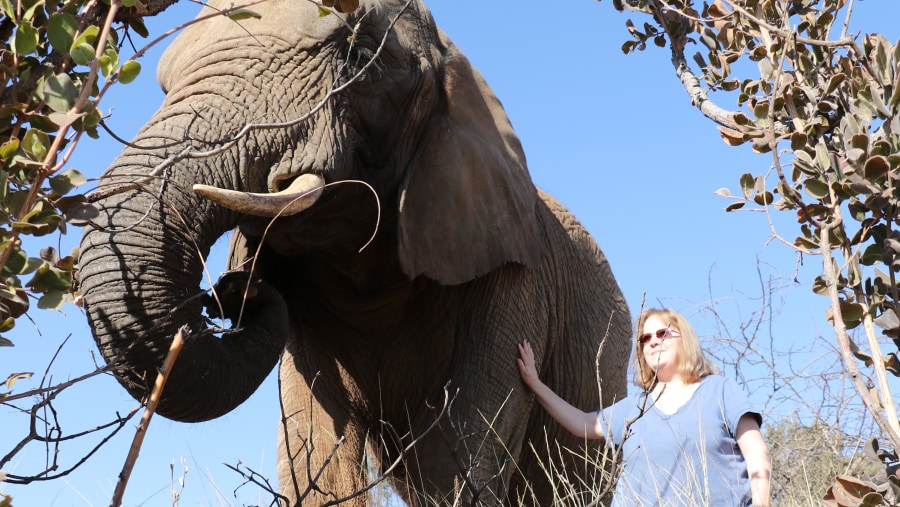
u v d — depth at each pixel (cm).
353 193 557
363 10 552
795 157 417
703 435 466
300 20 535
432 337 616
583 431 568
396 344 623
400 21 583
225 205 444
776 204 433
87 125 290
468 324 609
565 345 712
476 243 591
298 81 524
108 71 290
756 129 450
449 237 583
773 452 662
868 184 390
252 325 491
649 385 502
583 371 726
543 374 693
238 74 512
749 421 465
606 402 756
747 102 489
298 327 631
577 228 760
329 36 538
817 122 430
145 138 469
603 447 739
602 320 755
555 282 696
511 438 602
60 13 289
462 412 586
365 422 636
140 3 322
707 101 561
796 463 650
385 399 633
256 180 497
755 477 454
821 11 485
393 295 611
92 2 299
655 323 493
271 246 590
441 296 613
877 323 392
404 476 633
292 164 508
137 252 432
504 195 610
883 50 403
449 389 597
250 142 496
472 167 599
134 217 437
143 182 333
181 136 476
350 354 631
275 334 493
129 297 425
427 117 593
